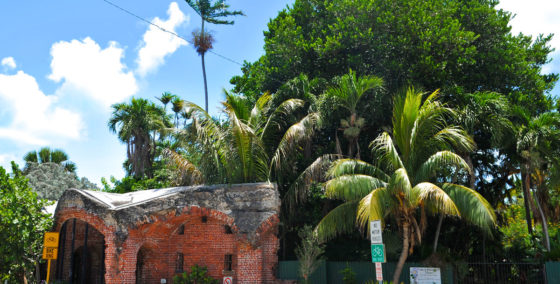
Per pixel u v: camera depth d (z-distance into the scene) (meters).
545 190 22.97
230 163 19.05
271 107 22.42
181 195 18.11
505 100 19.00
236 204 17.84
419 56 21.42
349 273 17.28
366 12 22.97
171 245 19.84
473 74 22.33
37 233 18.16
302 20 26.02
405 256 15.59
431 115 16.55
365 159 22.48
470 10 23.36
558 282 14.35
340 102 20.11
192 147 20.03
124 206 17.58
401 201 15.48
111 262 16.83
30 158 32.34
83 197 18.22
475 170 23.14
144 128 31.45
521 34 26.14
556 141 18.86
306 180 18.91
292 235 22.05
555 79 25.89
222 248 19.28
